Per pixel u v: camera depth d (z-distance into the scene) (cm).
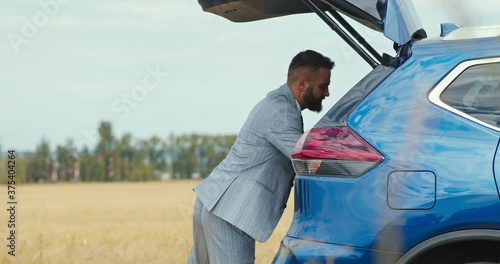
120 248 1264
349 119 500
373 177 483
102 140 10838
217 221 602
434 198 468
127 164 11188
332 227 490
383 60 523
